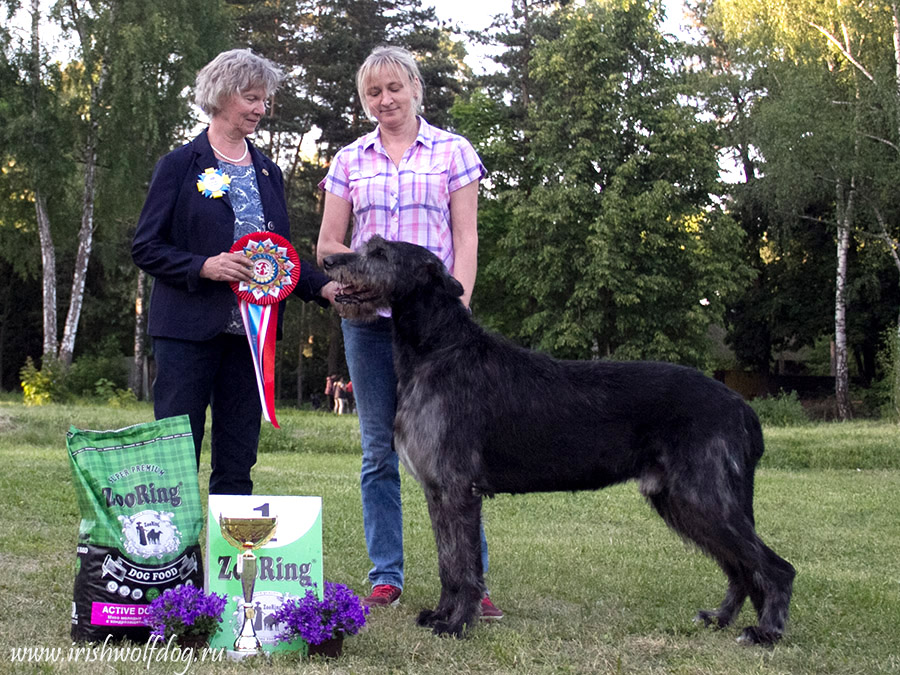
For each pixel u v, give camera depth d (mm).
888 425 20047
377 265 4535
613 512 9055
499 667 3777
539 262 28703
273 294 4637
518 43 37188
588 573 5902
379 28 35844
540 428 4449
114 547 3863
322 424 17219
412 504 9188
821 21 25703
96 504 3875
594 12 30375
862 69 24516
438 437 4391
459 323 4605
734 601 4742
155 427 4039
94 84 26078
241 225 4688
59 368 25266
